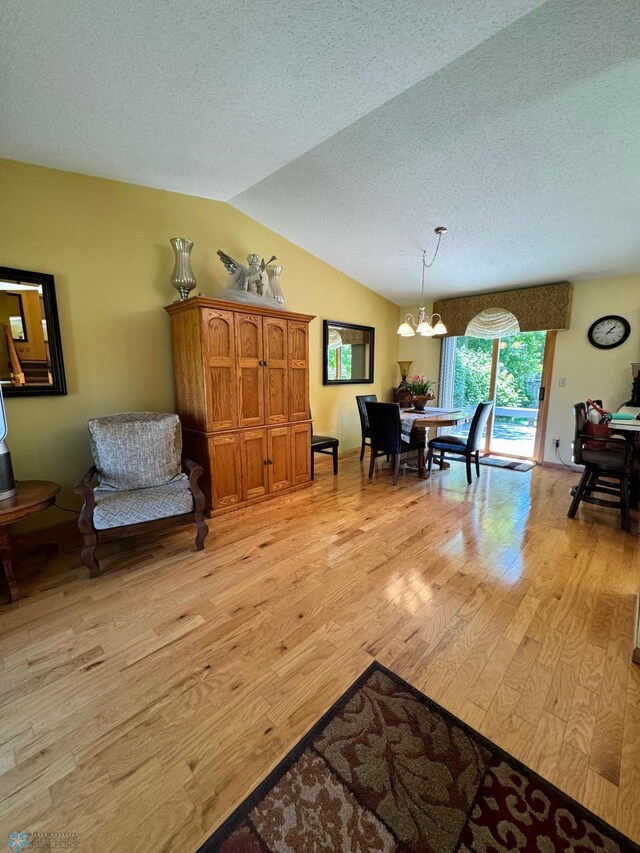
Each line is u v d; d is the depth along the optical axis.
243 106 2.05
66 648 1.65
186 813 1.04
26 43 1.51
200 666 1.55
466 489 3.83
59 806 1.06
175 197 3.20
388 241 3.96
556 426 4.68
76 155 2.45
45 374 2.64
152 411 3.20
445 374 5.65
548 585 2.12
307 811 1.04
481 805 1.05
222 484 3.08
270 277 3.58
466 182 2.85
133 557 2.44
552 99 2.02
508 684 1.46
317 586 2.11
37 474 2.68
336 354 5.01
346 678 1.49
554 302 4.45
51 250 2.61
